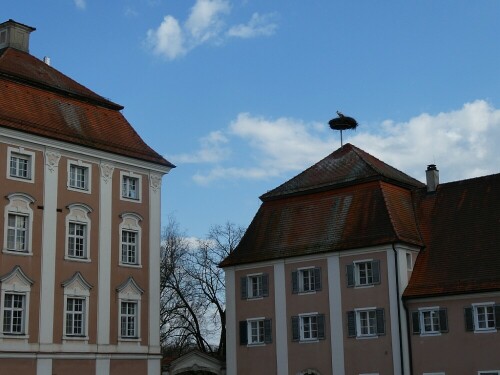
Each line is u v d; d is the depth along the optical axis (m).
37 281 43.81
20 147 44.34
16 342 42.16
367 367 48.62
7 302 42.50
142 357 48.59
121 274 48.41
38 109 46.50
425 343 47.25
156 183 51.91
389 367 47.75
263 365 53.16
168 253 77.56
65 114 48.12
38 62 51.91
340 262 51.25
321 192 55.69
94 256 47.09
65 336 44.59
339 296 50.72
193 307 76.00
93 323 46.22
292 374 51.62
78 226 46.81
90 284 46.47
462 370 45.56
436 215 52.69
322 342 50.84
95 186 48.00
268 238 56.03
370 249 50.03
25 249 43.72
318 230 53.66
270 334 53.34
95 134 48.97
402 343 47.59
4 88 45.38
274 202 58.09
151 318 49.66
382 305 48.84
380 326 48.59
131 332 48.66
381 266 49.44
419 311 47.91
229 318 55.75
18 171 44.22
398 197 53.69
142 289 49.47
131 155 50.03
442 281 47.81
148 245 50.50
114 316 47.47
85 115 49.59
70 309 45.50
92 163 48.16
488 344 44.91
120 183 49.53
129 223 49.56
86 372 45.31
